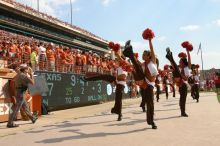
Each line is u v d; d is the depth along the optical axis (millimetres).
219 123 8602
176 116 10695
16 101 9781
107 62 24312
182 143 6000
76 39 56406
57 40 50719
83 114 13820
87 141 6559
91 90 20078
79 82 18359
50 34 48562
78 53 20406
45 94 14625
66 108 17969
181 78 10508
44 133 8031
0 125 10164
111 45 10203
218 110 12211
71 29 53719
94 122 10102
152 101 8055
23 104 10281
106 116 12039
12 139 7285
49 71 15227
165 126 8406
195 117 10156
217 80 22266
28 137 7469
